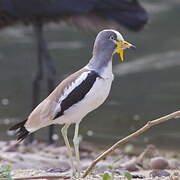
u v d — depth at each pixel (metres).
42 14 15.07
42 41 15.27
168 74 21.48
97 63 7.78
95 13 15.09
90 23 15.25
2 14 15.13
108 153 7.77
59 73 21.34
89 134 15.46
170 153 13.68
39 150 13.47
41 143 14.50
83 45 25.19
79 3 15.00
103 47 7.82
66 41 25.78
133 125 16.30
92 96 7.65
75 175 8.04
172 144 14.52
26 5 15.02
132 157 12.63
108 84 7.77
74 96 7.62
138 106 18.09
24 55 23.97
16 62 23.22
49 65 15.14
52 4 15.02
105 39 7.84
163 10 29.88
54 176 8.15
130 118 16.88
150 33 26.97
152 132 15.62
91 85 7.62
